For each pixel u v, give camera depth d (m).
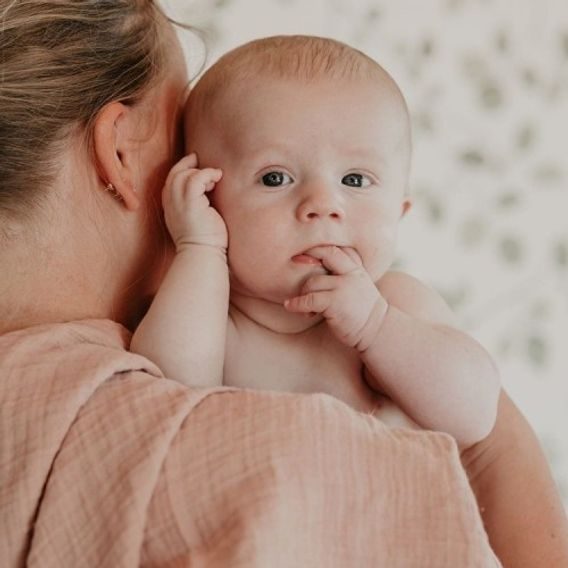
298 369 0.95
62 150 0.82
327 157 0.91
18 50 0.79
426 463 0.67
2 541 0.65
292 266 0.90
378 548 0.65
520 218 2.25
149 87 0.91
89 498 0.64
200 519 0.63
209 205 0.93
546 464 1.07
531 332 2.23
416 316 0.99
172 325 0.85
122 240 0.89
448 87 2.23
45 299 0.82
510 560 1.00
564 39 2.29
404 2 2.20
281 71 0.94
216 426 0.65
